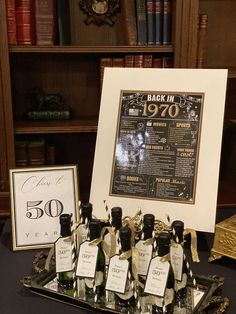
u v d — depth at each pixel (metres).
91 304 0.96
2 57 1.58
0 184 1.70
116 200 1.31
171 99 1.30
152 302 0.93
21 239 1.28
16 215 1.28
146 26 1.69
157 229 1.13
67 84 1.99
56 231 1.30
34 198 1.29
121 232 0.94
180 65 1.65
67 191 1.32
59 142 2.05
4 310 0.98
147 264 0.98
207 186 1.24
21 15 1.61
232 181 1.99
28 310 0.98
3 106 1.63
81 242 1.04
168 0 1.65
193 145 1.26
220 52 1.99
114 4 1.89
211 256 1.20
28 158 1.81
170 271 0.93
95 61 1.96
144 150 1.31
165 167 1.28
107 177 1.33
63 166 1.32
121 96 1.35
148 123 1.31
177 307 0.96
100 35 1.92
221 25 1.96
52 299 1.02
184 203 1.25
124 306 0.95
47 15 1.64
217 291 1.02
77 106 2.02
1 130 1.65
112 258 0.95
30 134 1.94
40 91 1.91
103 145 1.35
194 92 1.28
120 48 1.65
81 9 1.88
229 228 1.15
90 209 1.08
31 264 1.20
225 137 2.00
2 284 1.10
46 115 1.87
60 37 1.69
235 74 1.72
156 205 1.27
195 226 1.23
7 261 1.22
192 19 1.60
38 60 1.94
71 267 1.04
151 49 1.66
